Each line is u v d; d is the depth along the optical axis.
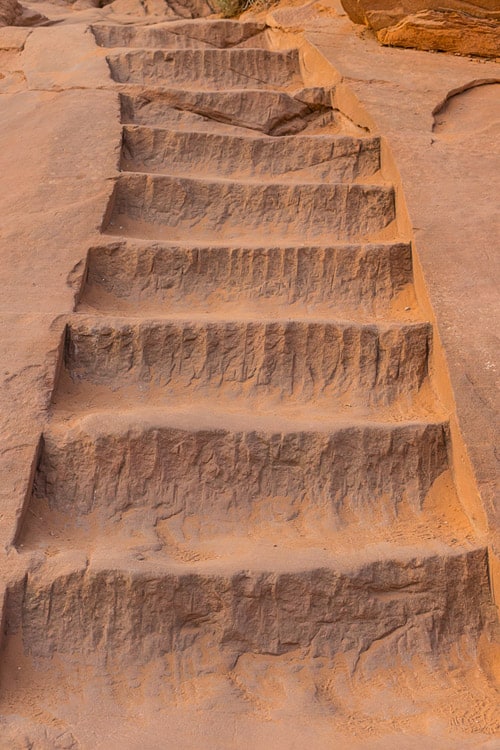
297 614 3.30
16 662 3.06
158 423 3.75
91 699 3.01
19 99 6.42
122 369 4.23
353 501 3.80
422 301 4.66
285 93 6.51
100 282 4.69
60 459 3.67
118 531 3.57
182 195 5.35
